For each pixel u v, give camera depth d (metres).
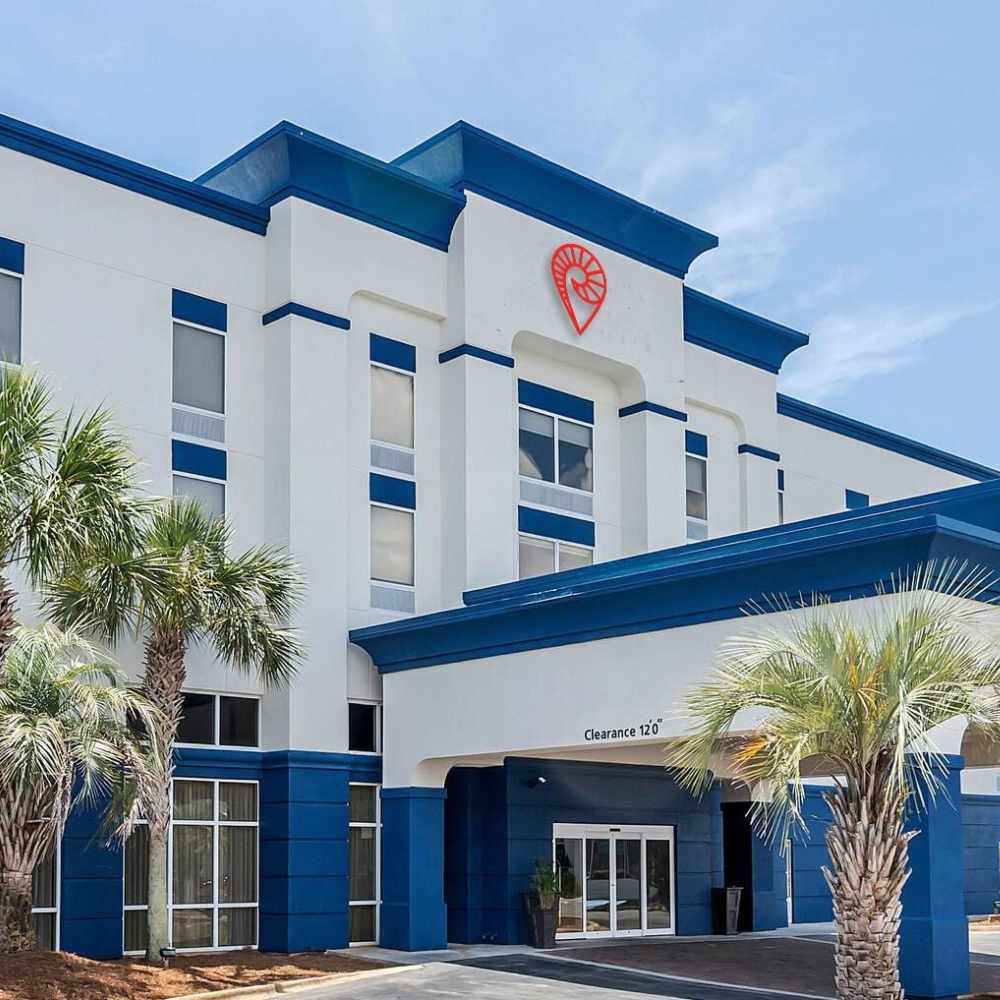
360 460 28.45
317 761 26.22
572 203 32.06
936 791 18.95
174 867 24.92
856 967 16.45
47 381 24.59
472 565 29.02
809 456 41.72
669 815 31.11
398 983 21.66
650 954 25.81
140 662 24.45
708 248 34.91
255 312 27.83
